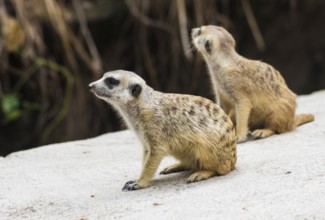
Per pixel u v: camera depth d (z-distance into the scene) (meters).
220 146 9.94
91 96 24.44
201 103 10.16
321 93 19.77
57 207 9.35
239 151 11.97
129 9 24.30
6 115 22.75
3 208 9.48
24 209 9.37
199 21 23.91
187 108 10.02
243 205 8.20
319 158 10.12
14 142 24.44
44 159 12.62
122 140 14.31
